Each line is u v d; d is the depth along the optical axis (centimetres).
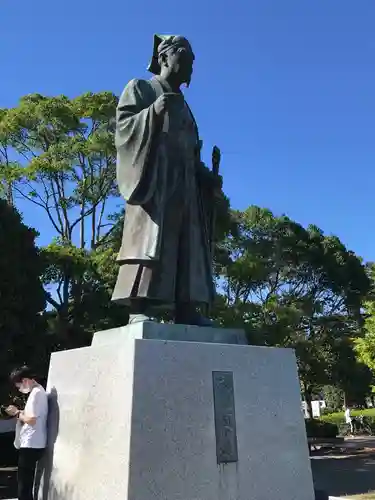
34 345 1582
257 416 447
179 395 408
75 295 1870
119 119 500
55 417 471
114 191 2172
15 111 2041
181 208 518
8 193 2083
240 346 458
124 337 448
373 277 2856
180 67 527
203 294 521
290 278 2620
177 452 394
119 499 371
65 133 2084
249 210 2405
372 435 3491
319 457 2195
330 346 2720
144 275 488
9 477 1540
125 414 387
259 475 431
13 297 1521
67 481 431
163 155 504
